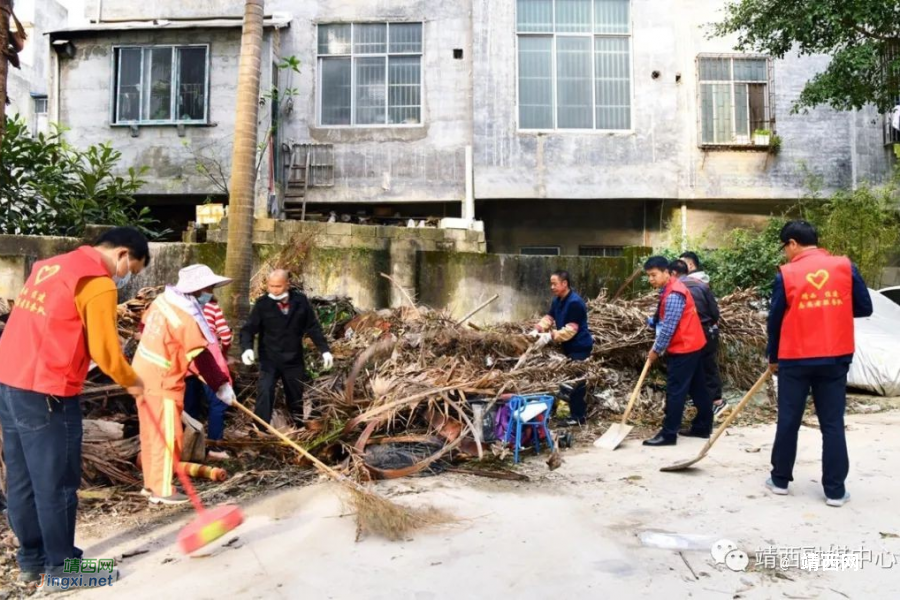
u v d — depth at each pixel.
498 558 3.21
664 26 13.32
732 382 7.58
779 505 3.90
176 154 13.15
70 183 10.51
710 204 13.54
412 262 9.48
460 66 13.38
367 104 13.42
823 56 13.34
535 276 9.58
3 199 10.16
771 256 10.08
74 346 3.04
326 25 13.44
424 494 4.21
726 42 13.30
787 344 4.01
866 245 11.02
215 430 5.18
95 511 4.04
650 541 3.37
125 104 13.27
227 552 3.36
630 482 4.44
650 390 7.17
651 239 13.67
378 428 5.30
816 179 13.12
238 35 13.14
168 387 4.09
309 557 3.26
